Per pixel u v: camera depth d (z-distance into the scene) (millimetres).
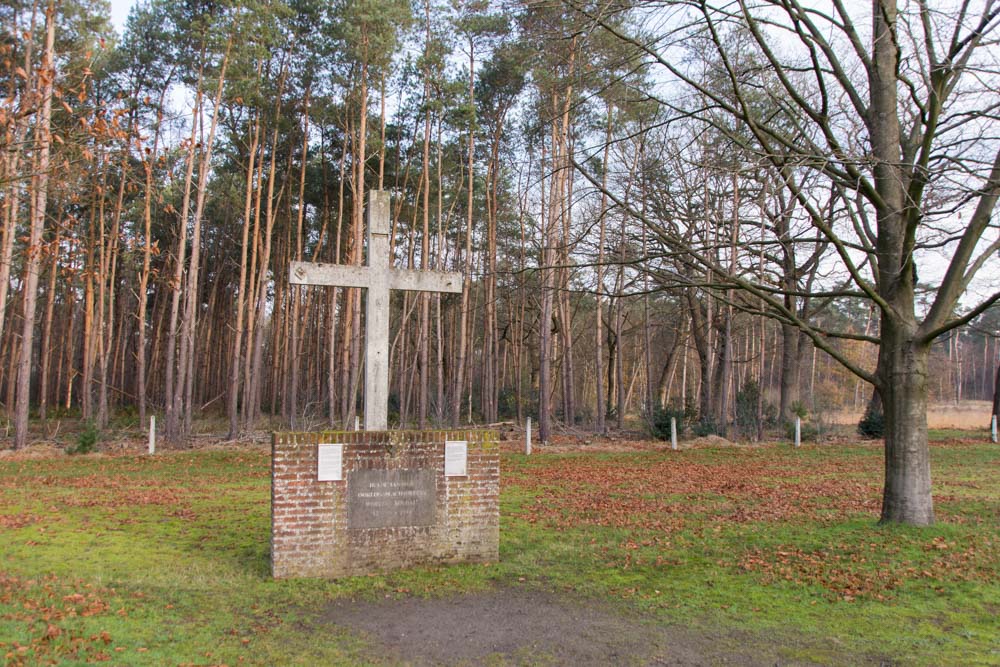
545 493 14164
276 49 27172
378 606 7027
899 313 9617
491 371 34219
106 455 20906
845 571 7957
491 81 28719
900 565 8039
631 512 11992
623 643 6031
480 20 27078
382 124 26375
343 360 28438
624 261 9664
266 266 28469
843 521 10508
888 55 9641
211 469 18109
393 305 40750
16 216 19969
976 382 76312
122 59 25734
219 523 10883
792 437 26109
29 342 22125
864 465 18938
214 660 5430
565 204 24969
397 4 25578
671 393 53406
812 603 7031
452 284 9125
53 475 16844
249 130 27656
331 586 7617
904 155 9930
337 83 26625
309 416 31516
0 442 23859
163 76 27359
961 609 6750
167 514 11617
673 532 10328
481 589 7633
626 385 54500
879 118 9719
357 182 26219
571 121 22594
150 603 6840
